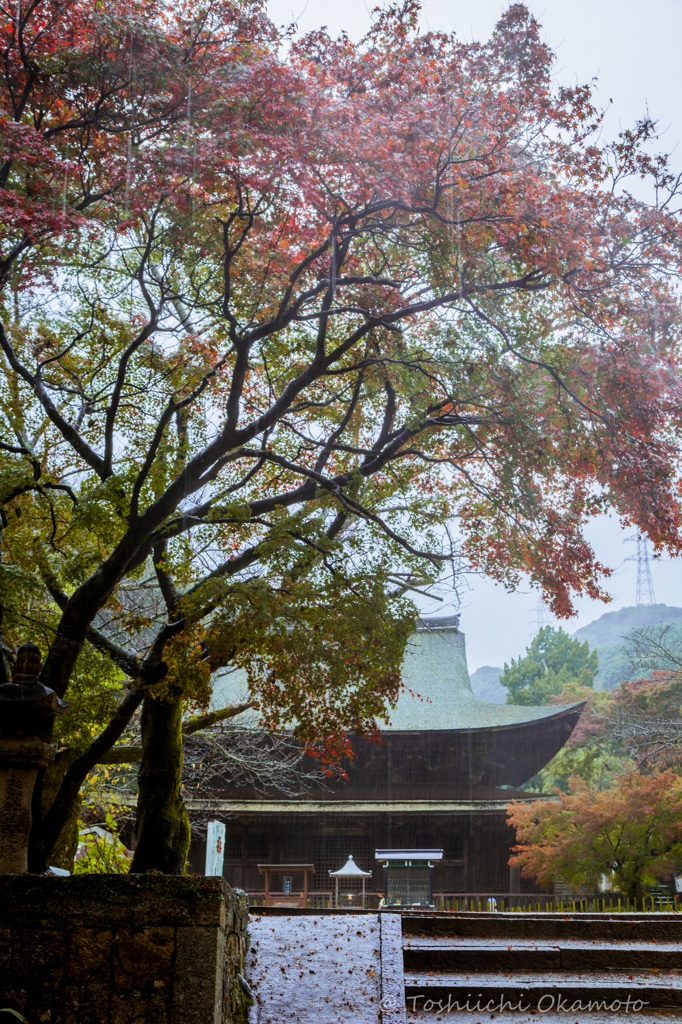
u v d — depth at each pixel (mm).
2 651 6645
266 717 6746
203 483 8023
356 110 7484
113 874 3492
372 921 5867
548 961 5328
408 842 21188
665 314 8531
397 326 9039
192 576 7859
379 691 6871
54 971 3352
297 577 7160
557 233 8062
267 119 7449
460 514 8773
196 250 8609
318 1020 4113
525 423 8328
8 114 7492
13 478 6863
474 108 7980
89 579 7219
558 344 8672
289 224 8664
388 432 9305
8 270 8023
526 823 18641
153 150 7488
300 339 9227
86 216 7879
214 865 15680
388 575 7371
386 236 9125
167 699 6871
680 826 16500
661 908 17672
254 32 7727
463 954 5340
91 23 7227
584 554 8430
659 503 8133
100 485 7227
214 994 3342
